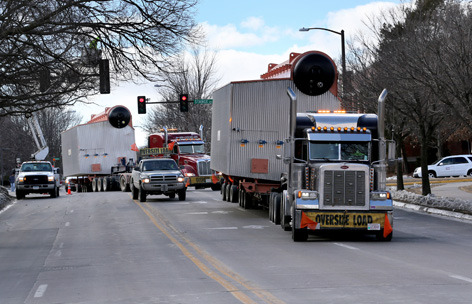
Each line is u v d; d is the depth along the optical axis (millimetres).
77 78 47625
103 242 34750
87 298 19203
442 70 44375
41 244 35125
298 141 34406
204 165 85438
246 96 46094
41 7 42188
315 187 32719
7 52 46062
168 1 44312
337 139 33406
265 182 47344
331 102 44312
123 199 72125
